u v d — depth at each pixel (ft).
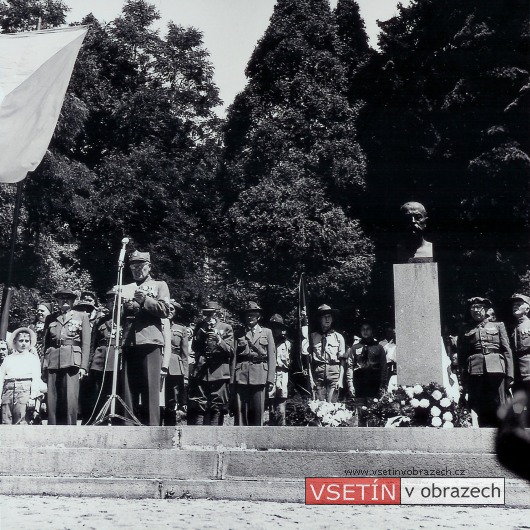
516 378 44.39
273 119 140.97
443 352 46.21
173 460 31.86
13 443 33.53
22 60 50.39
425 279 44.50
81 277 137.28
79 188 130.62
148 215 148.15
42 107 50.03
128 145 151.23
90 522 24.95
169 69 154.71
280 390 57.93
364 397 48.80
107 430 33.55
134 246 142.10
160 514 26.81
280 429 33.17
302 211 127.85
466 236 110.73
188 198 154.92
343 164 129.49
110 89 153.69
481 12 111.34
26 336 46.42
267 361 47.34
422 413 40.11
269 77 147.02
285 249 126.41
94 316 50.52
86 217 132.36
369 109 132.98
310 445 32.96
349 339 126.21
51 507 27.96
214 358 48.14
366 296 126.93
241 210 132.26
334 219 126.41
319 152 133.28
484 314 44.27
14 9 129.90
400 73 126.72
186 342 50.67
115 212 139.13
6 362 45.57
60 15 132.67
